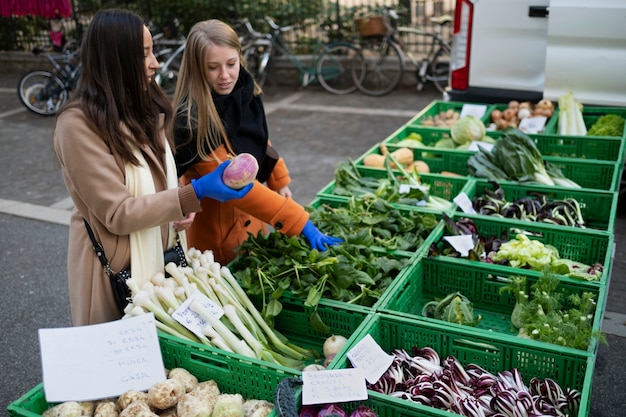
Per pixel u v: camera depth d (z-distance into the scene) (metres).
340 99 9.70
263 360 2.25
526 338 2.23
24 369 3.62
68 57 9.45
